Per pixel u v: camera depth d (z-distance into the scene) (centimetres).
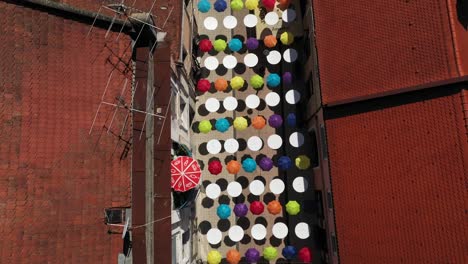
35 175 1025
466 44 1347
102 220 1089
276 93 2019
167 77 1239
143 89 1178
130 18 1173
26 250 990
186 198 1494
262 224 2052
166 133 1212
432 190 1303
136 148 1148
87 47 1141
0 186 979
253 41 2044
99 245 1073
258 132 2131
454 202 1259
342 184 1491
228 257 1881
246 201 2077
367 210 1424
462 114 1274
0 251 960
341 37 1573
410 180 1348
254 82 2005
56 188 1048
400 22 1441
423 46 1378
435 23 1365
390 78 1429
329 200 1742
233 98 1959
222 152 2112
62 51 1104
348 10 1572
